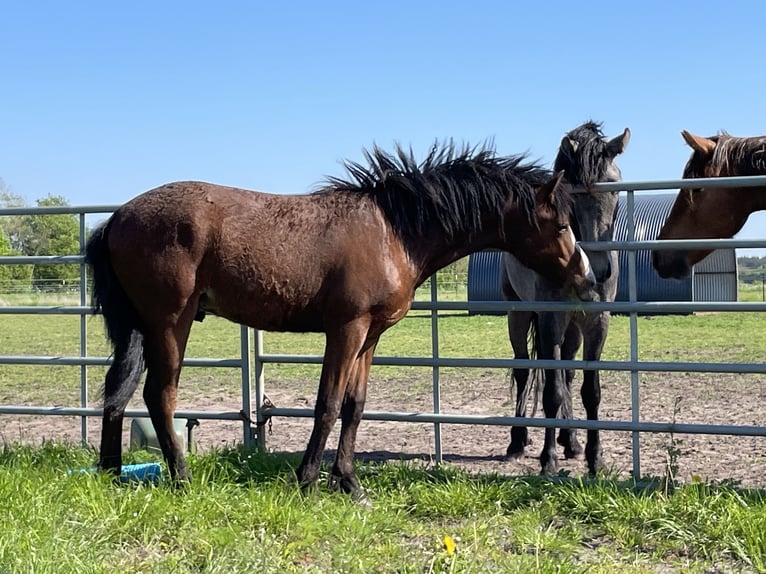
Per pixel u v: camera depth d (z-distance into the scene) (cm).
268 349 1809
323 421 507
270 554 398
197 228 490
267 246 498
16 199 6519
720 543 432
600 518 483
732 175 568
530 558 405
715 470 636
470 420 602
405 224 525
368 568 392
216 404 1012
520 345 732
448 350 1655
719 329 2109
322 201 520
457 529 466
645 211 2538
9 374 1345
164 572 367
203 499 465
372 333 527
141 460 639
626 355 1490
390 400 1045
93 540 399
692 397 1037
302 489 506
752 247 538
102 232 509
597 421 578
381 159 539
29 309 661
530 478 555
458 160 554
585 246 580
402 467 578
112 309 505
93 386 1188
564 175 591
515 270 691
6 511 423
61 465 561
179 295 493
